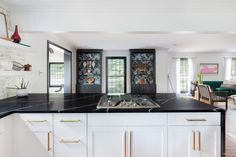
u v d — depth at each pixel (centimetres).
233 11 248
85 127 164
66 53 538
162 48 627
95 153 165
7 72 192
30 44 284
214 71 804
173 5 237
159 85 637
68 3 231
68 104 190
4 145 150
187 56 800
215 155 165
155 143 164
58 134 163
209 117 165
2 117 144
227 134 320
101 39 464
